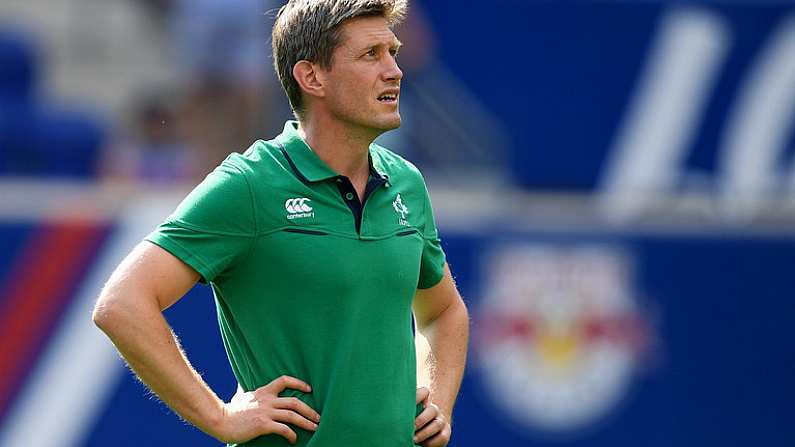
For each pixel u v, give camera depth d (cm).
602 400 2534
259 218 1095
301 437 1108
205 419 1080
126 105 3425
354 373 1105
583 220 2581
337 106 1109
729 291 2583
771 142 3050
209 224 1088
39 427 2359
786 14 3058
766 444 2580
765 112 3053
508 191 2972
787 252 2597
